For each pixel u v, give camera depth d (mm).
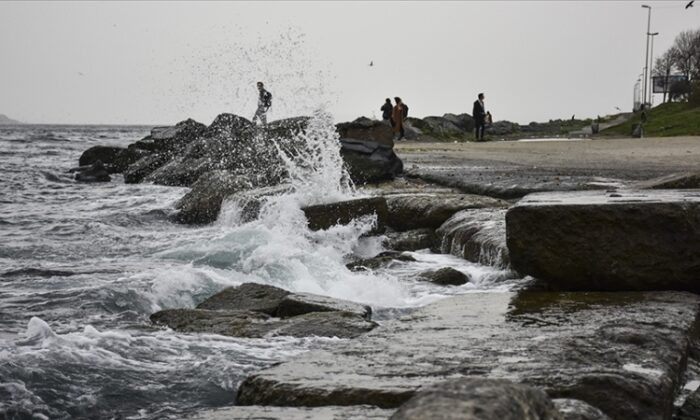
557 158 39250
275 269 16297
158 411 8398
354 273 16453
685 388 7871
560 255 12195
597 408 6539
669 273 11812
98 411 8375
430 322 9766
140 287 14477
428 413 4113
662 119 105188
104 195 34812
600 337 8578
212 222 25094
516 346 8258
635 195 13430
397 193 23469
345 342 8773
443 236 19031
